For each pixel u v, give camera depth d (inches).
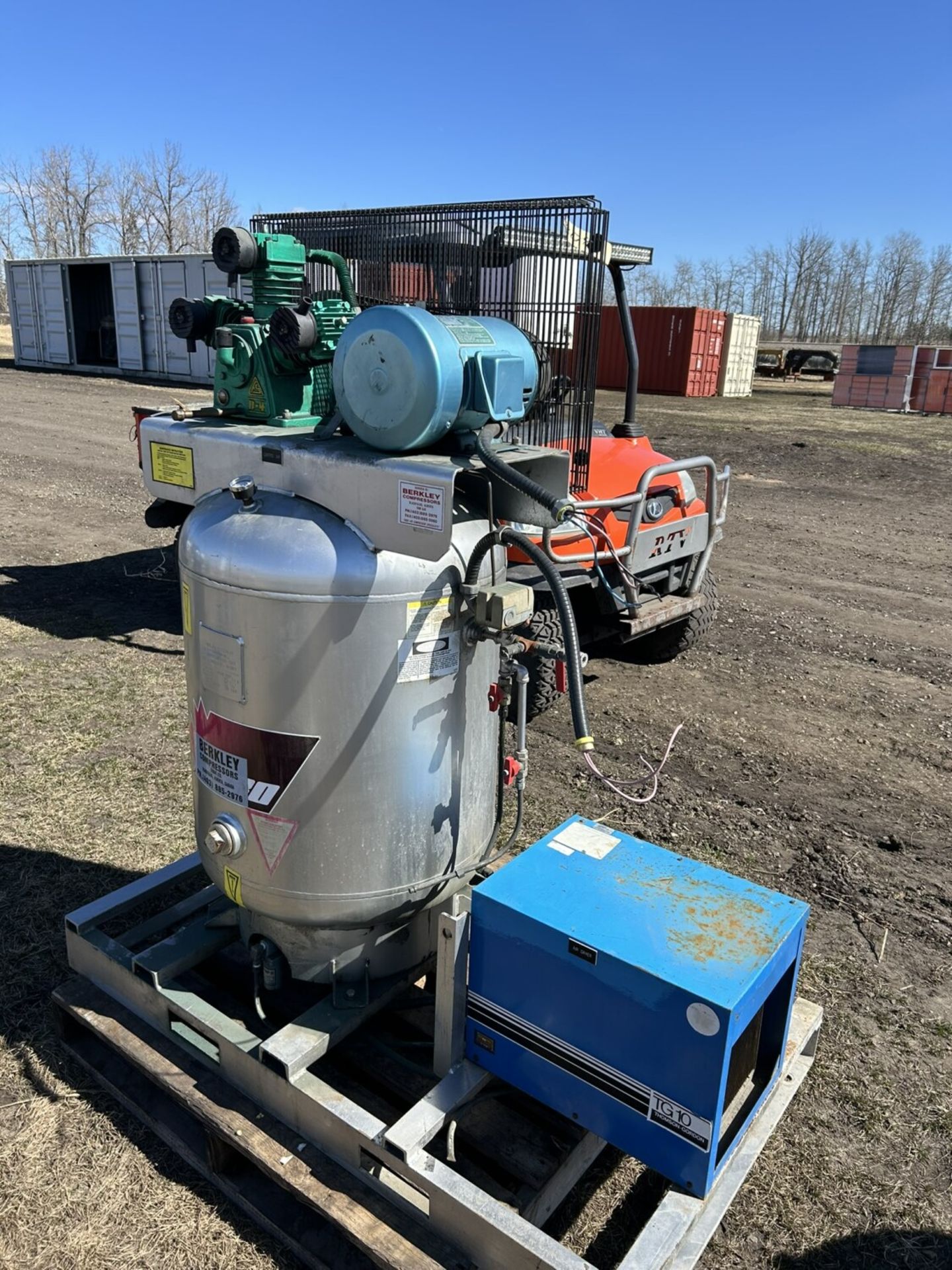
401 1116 87.7
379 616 77.7
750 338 995.9
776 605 277.1
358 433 79.3
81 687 193.6
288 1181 78.2
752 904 77.6
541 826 148.8
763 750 181.2
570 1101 76.6
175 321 104.1
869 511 413.1
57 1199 84.6
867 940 125.6
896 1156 93.0
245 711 81.4
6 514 350.9
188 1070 89.5
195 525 85.1
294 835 82.7
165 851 136.3
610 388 982.4
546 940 73.9
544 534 89.7
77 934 100.6
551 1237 78.3
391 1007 98.0
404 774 82.3
